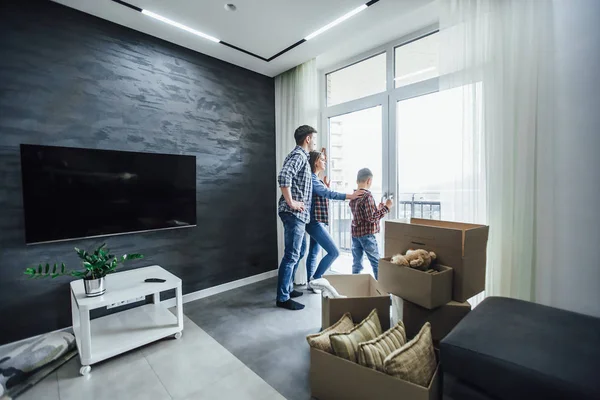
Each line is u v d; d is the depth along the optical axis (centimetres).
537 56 172
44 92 198
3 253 187
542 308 142
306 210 248
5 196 187
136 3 201
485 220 195
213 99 288
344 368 134
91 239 221
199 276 283
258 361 179
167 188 252
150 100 246
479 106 195
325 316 185
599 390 86
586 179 156
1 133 184
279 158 339
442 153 212
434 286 147
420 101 251
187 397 149
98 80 219
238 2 200
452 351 114
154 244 253
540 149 172
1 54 183
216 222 294
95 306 170
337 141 322
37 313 200
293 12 212
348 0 199
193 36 247
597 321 128
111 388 156
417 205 284
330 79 326
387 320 176
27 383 154
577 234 160
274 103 344
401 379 119
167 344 198
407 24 238
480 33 193
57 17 202
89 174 212
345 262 361
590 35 153
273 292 293
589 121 154
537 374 95
